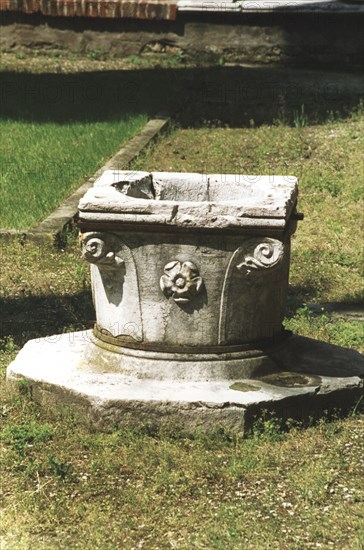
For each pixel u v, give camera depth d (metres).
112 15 18.39
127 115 15.06
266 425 6.54
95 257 6.73
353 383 6.92
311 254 10.49
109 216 6.62
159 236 6.66
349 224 11.28
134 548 5.47
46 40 18.91
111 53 18.80
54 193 11.83
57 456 6.37
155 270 6.73
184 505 5.87
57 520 5.70
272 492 5.98
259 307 6.89
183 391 6.65
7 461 6.29
